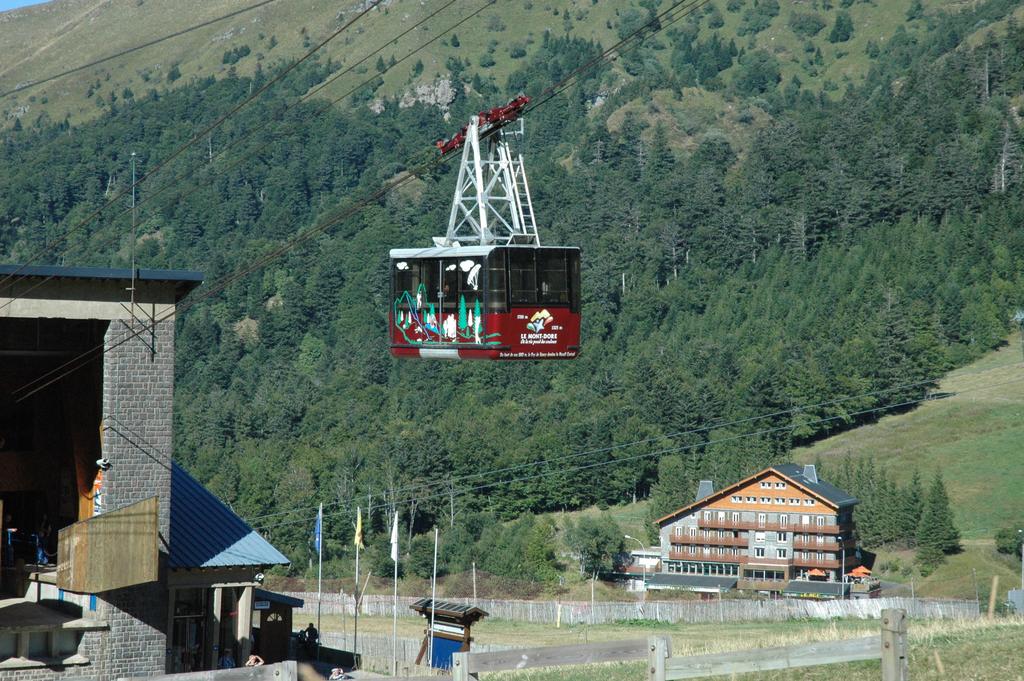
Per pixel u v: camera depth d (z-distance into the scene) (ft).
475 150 218.59
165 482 246.27
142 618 243.81
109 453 240.94
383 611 650.84
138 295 244.22
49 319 259.60
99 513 242.78
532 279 213.25
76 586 225.76
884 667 104.99
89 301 240.12
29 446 276.00
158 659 245.04
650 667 112.68
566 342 215.92
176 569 264.72
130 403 243.60
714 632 548.72
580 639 533.14
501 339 211.20
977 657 147.74
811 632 235.81
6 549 271.90
